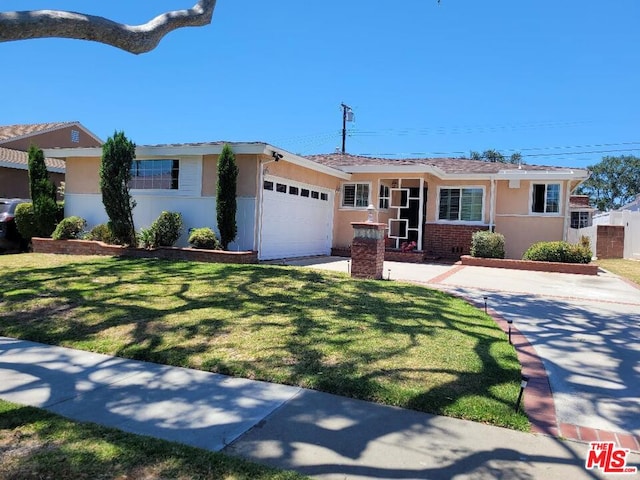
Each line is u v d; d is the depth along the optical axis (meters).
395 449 3.11
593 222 29.39
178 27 3.81
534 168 17.52
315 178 15.80
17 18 2.88
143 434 3.25
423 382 4.21
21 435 3.17
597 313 7.71
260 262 12.54
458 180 17.22
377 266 9.96
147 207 13.63
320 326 5.92
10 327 5.98
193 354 4.95
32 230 14.72
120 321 6.12
